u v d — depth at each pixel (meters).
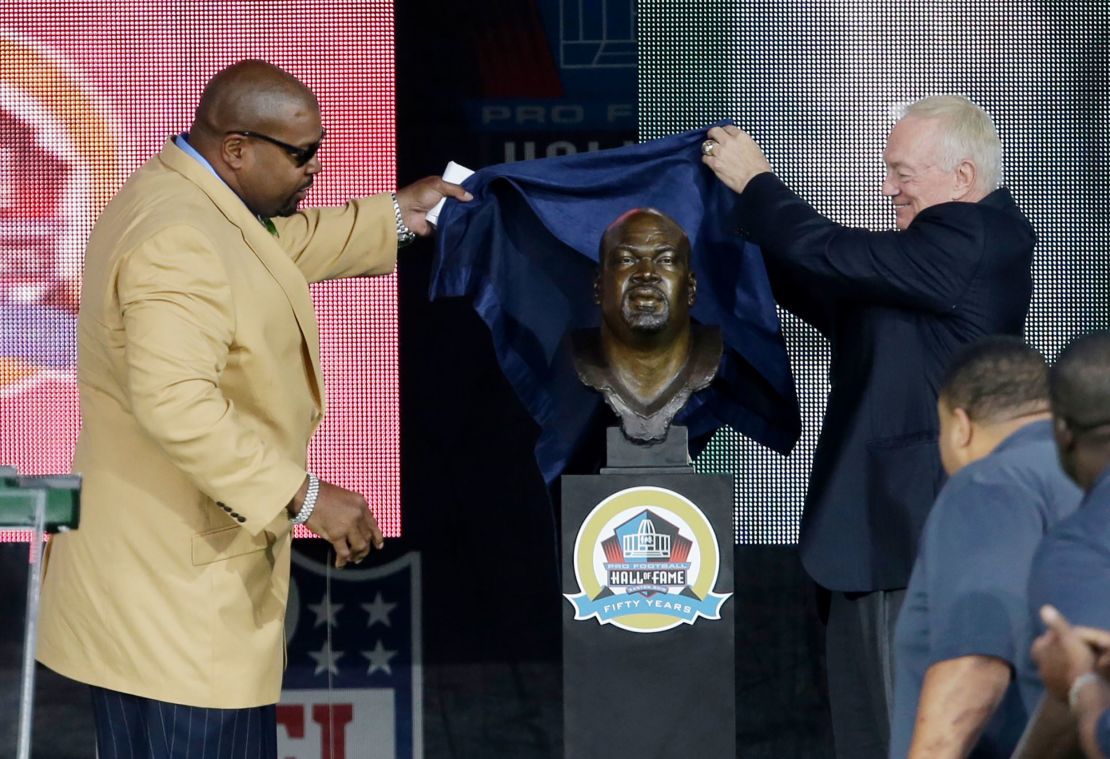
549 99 15.21
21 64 14.99
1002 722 8.74
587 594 11.51
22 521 7.79
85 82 15.03
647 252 11.57
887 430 11.80
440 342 15.38
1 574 13.66
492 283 13.04
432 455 15.39
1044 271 15.02
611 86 15.18
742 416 13.55
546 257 13.22
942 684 8.44
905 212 12.24
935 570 8.59
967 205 11.68
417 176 15.22
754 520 15.28
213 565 10.64
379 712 15.29
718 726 11.50
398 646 15.30
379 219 12.69
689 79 15.13
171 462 10.59
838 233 11.76
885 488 11.68
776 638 15.38
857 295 11.83
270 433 10.77
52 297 14.99
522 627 15.42
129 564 10.58
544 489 15.38
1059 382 8.04
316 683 15.27
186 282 10.10
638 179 13.05
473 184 13.02
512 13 15.20
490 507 15.41
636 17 15.16
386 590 15.31
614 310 11.56
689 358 11.86
